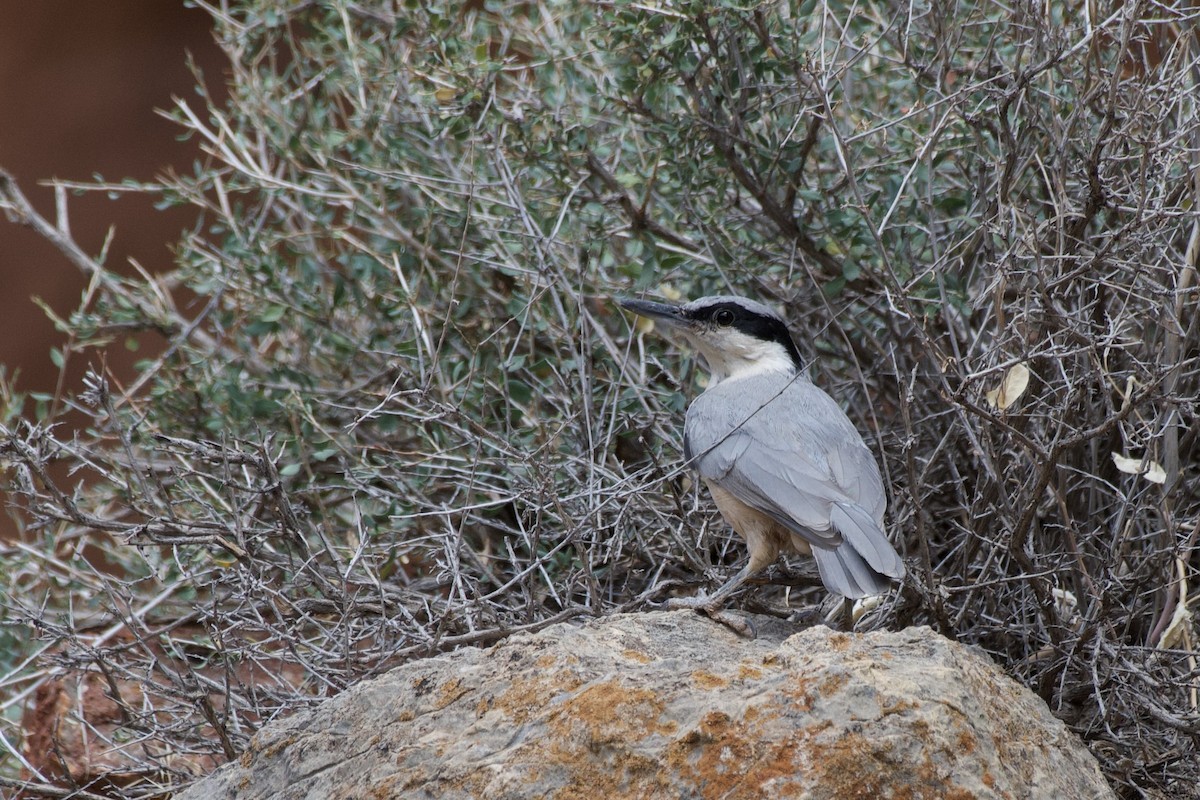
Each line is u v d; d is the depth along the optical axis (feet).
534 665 24.16
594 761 21.88
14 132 74.33
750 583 32.32
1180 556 29.27
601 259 40.78
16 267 70.44
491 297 41.78
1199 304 31.04
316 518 38.81
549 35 44.21
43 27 75.66
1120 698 27.96
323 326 42.55
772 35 38.06
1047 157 35.29
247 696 31.45
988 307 35.58
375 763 23.68
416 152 41.78
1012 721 23.00
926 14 37.27
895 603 30.48
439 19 39.32
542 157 39.70
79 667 31.83
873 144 40.16
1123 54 30.86
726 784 20.95
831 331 39.22
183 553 36.78
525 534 32.63
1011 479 32.01
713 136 37.96
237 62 45.98
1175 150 33.04
